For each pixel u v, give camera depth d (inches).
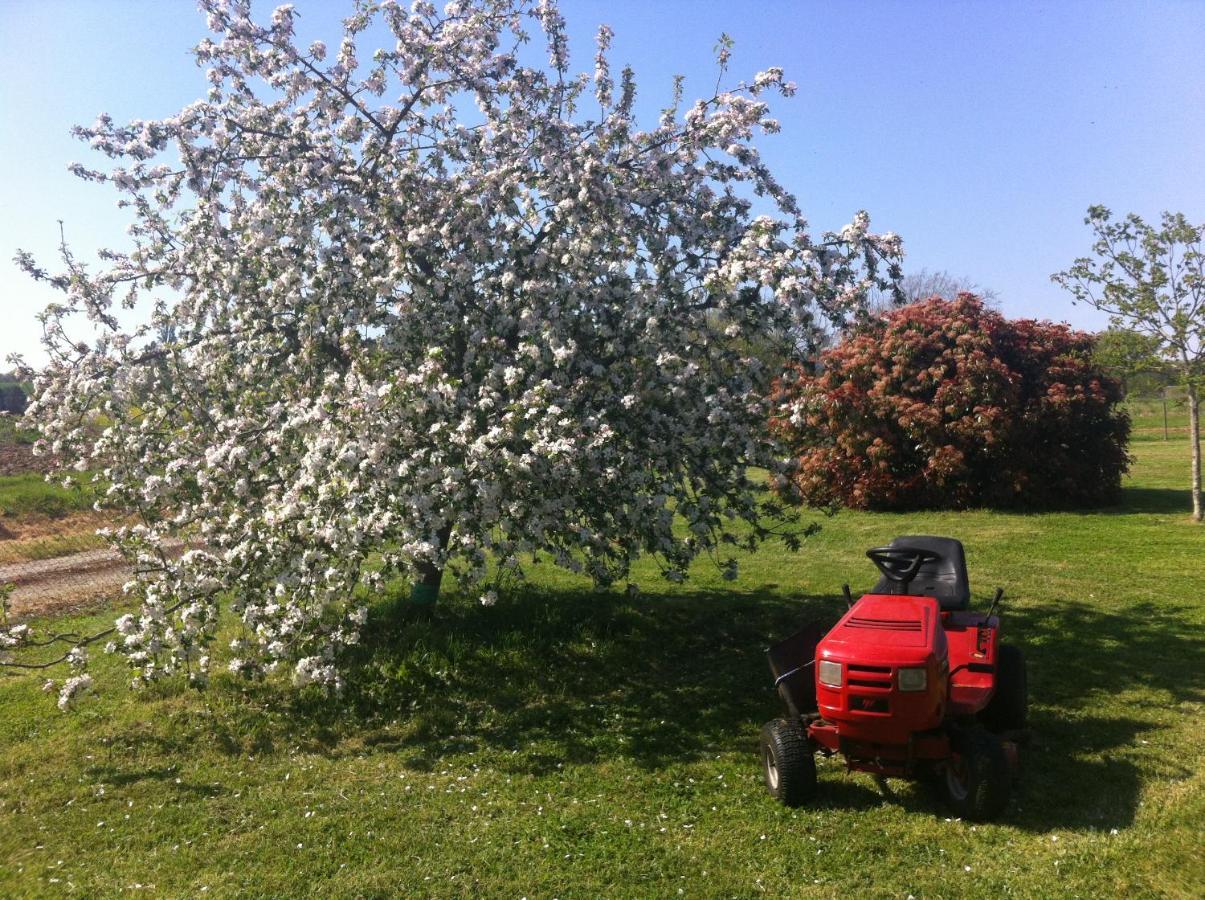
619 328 281.0
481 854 179.0
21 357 297.1
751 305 266.1
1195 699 245.3
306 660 249.3
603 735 247.3
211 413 297.3
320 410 245.6
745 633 335.9
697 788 209.2
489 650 311.3
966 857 168.7
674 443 285.4
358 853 182.4
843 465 627.8
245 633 325.7
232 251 288.2
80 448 303.9
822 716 191.2
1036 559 434.3
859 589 398.3
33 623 370.3
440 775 224.5
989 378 583.5
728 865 170.6
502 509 252.2
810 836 180.4
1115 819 179.2
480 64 299.7
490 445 243.8
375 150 297.7
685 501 287.9
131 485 297.6
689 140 303.4
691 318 287.3
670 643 326.0
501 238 288.4
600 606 363.3
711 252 291.9
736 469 299.9
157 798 216.5
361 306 282.4
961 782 187.5
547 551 273.3
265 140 298.0
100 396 287.4
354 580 250.4
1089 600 354.6
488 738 249.9
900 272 264.1
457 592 384.5
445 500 246.5
